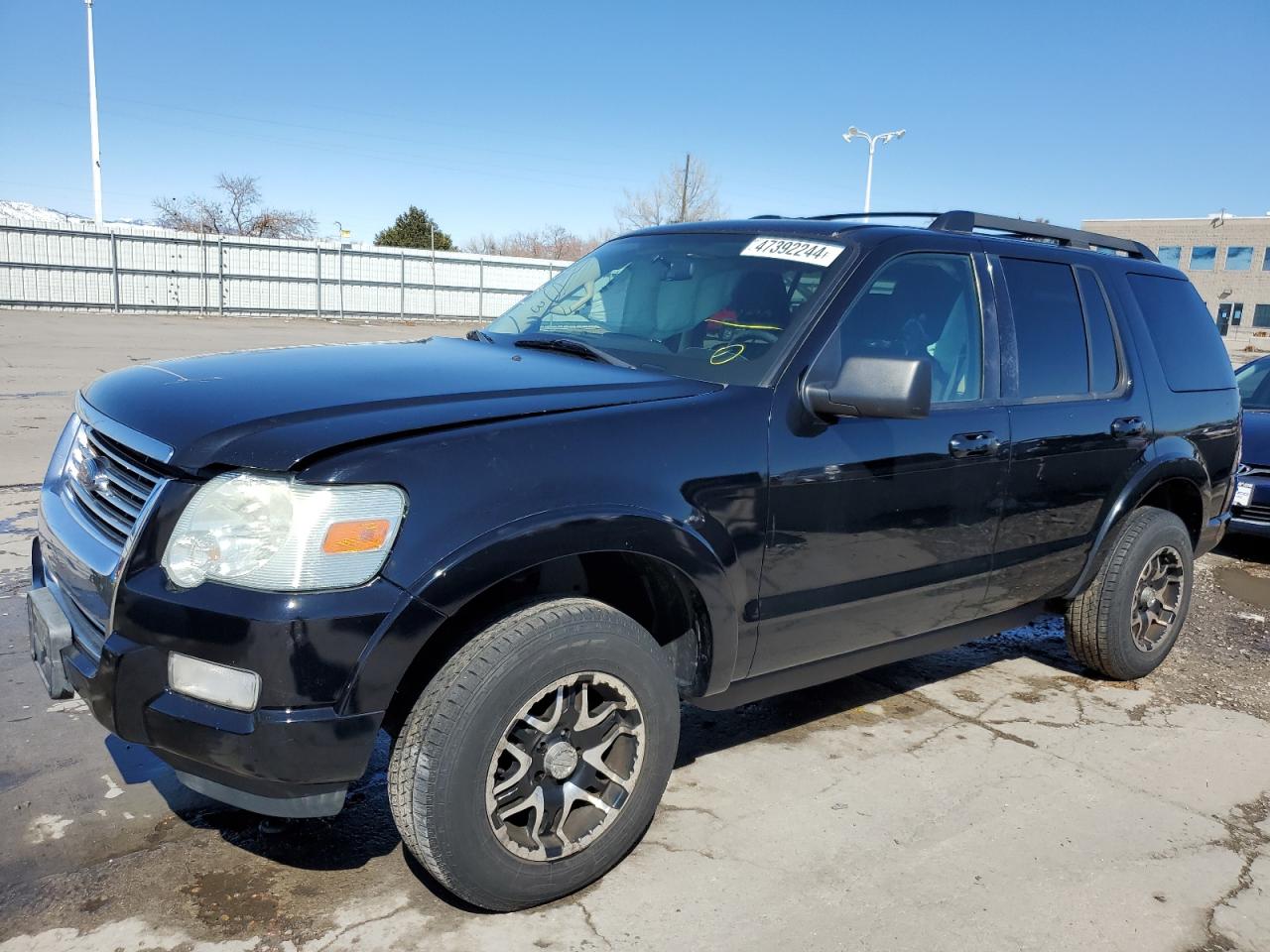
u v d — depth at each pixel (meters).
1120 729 4.00
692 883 2.75
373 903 2.58
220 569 2.18
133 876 2.64
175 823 2.91
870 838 3.04
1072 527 3.95
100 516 2.49
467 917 2.55
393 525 2.23
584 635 2.49
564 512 2.42
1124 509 4.13
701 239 3.68
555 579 2.81
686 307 3.37
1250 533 6.79
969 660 4.77
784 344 3.02
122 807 2.98
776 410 2.91
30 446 8.57
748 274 3.36
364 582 2.20
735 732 3.79
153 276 30.78
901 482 3.20
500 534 2.32
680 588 2.81
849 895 2.73
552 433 2.50
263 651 2.13
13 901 2.51
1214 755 3.79
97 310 30.06
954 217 3.72
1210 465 4.62
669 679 2.71
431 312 36.28
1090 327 4.09
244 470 2.21
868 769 3.51
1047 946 2.57
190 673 2.19
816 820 3.13
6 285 28.61
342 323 32.25
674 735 2.76
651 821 3.00
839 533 3.06
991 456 3.48
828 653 3.25
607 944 2.47
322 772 2.21
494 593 2.68
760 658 3.02
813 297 3.14
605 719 2.65
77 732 3.46
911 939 2.56
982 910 2.70
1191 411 4.47
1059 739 3.87
